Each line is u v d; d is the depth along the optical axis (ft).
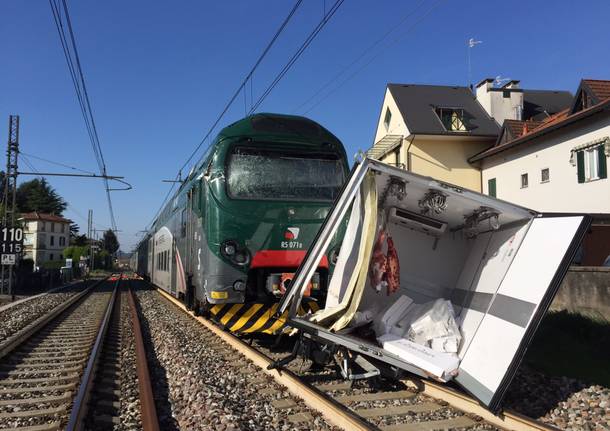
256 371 23.12
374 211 20.39
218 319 27.53
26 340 35.14
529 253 18.16
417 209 22.98
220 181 27.76
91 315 53.52
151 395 18.78
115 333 38.99
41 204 348.18
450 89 98.53
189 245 35.86
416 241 24.53
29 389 21.70
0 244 84.33
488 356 17.66
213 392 18.76
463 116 87.97
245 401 18.54
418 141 84.64
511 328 17.13
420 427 15.94
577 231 16.25
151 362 26.73
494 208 19.21
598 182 55.62
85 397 19.10
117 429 16.66
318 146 29.96
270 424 16.26
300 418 16.87
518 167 71.51
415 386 20.11
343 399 18.84
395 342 20.54
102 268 314.14
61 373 25.11
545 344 27.66
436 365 18.40
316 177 29.48
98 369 24.97
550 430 14.30
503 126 77.10
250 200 27.78
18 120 85.30
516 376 21.84
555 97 105.60
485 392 16.57
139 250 128.36
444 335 20.17
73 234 358.64
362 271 20.61
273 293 27.17
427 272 24.45
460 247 24.17
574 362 24.14
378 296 24.06
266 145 29.01
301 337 22.22
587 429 15.98
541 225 18.25
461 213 21.74
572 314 31.55
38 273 106.32
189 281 35.96
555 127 59.57
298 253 27.99
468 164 85.10
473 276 21.90
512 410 16.31
